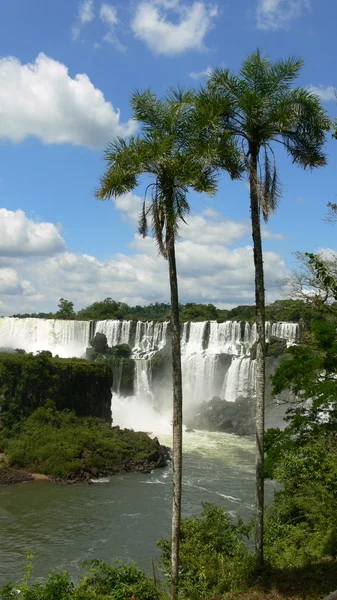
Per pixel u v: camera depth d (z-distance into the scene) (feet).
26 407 202.08
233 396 259.60
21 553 108.58
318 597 53.31
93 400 222.48
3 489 154.81
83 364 221.46
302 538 71.97
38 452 176.14
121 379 284.82
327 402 69.31
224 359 267.59
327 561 63.57
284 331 251.80
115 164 57.98
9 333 339.98
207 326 294.46
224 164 60.64
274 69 61.31
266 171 64.28
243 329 281.74
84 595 58.03
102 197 59.72
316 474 71.26
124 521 127.75
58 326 330.75
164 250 58.70
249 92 61.00
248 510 131.03
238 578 62.95
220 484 156.15
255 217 63.10
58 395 209.97
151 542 114.62
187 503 137.90
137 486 159.63
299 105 60.90
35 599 57.26
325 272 71.05
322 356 70.95
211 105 60.08
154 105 59.21
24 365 203.82
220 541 72.64
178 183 57.31
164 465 188.14
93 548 111.24
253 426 231.09
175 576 58.18
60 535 118.52
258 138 63.10
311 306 83.61
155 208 58.34
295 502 77.15
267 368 242.78
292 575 60.80
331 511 67.51
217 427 239.09
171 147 57.26
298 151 64.59
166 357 287.48
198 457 190.08
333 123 63.21
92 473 169.58
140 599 63.26
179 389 58.95
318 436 71.82
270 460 70.95
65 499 145.48
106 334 323.37
